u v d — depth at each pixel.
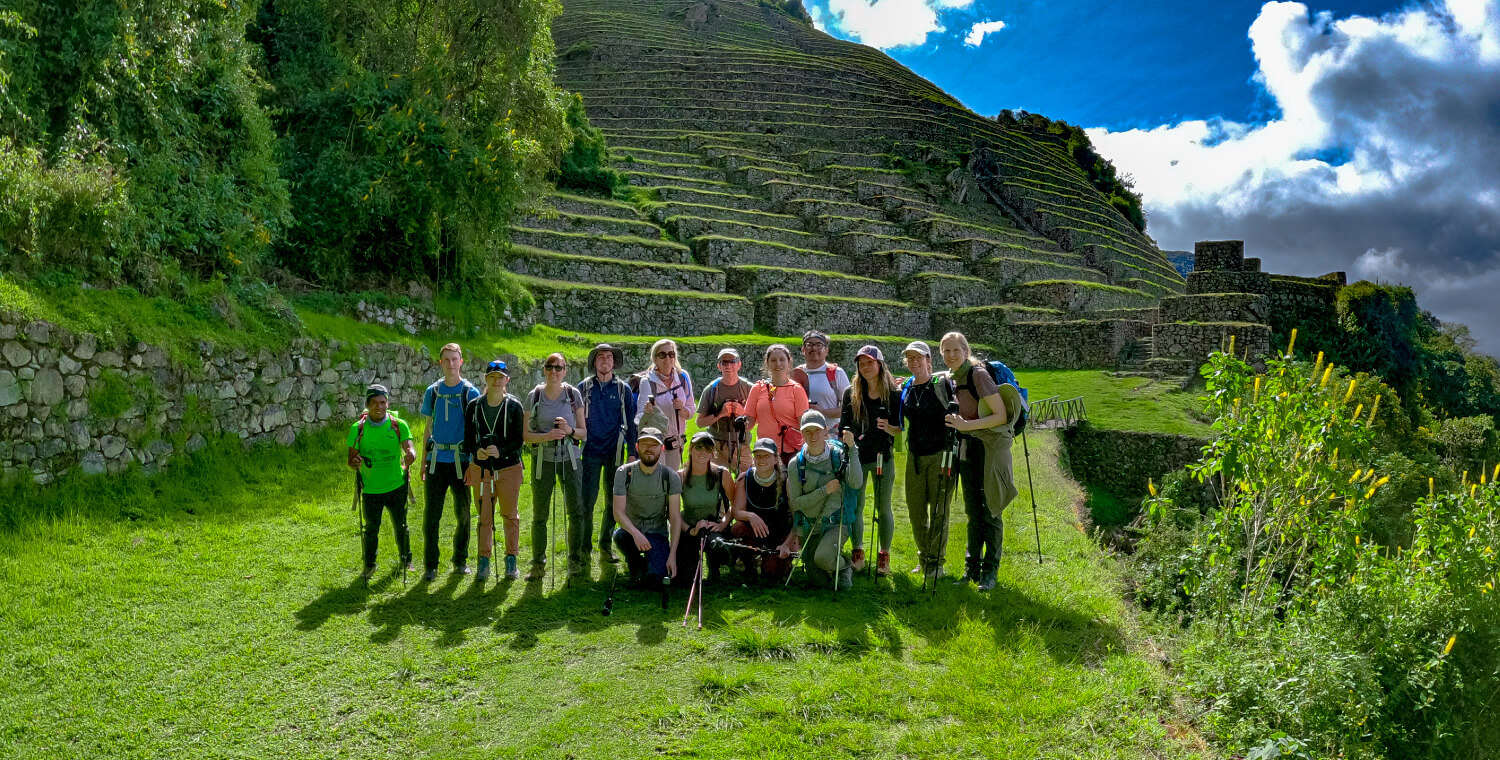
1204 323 25.50
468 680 4.85
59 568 6.26
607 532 7.21
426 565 6.63
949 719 4.45
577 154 31.62
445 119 14.12
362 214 12.84
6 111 7.93
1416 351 29.11
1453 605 5.64
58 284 7.91
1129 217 60.09
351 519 8.34
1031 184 49.22
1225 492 6.86
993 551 6.54
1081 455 19.62
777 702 4.52
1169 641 6.04
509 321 16.70
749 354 22.42
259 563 6.85
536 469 6.68
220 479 8.80
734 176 40.28
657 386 7.60
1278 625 5.88
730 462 7.64
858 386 6.88
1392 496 10.88
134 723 4.31
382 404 6.61
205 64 10.46
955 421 6.24
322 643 5.32
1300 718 4.64
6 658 4.90
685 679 4.84
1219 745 4.48
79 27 8.59
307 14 14.08
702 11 76.00
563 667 5.01
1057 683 4.84
